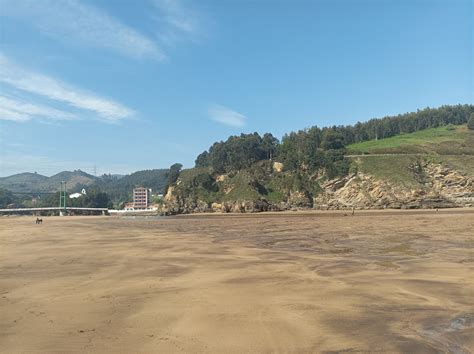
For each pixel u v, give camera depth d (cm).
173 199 17875
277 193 16400
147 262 2411
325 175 16012
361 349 930
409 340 985
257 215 12656
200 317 1199
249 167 17875
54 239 4369
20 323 1172
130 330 1090
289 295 1474
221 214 15075
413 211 11138
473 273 1839
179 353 920
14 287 1719
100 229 6456
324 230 4875
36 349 959
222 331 1070
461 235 3691
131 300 1439
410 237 3625
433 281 1673
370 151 17212
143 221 10138
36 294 1570
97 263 2411
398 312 1235
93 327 1121
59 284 1772
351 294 1473
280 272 1966
